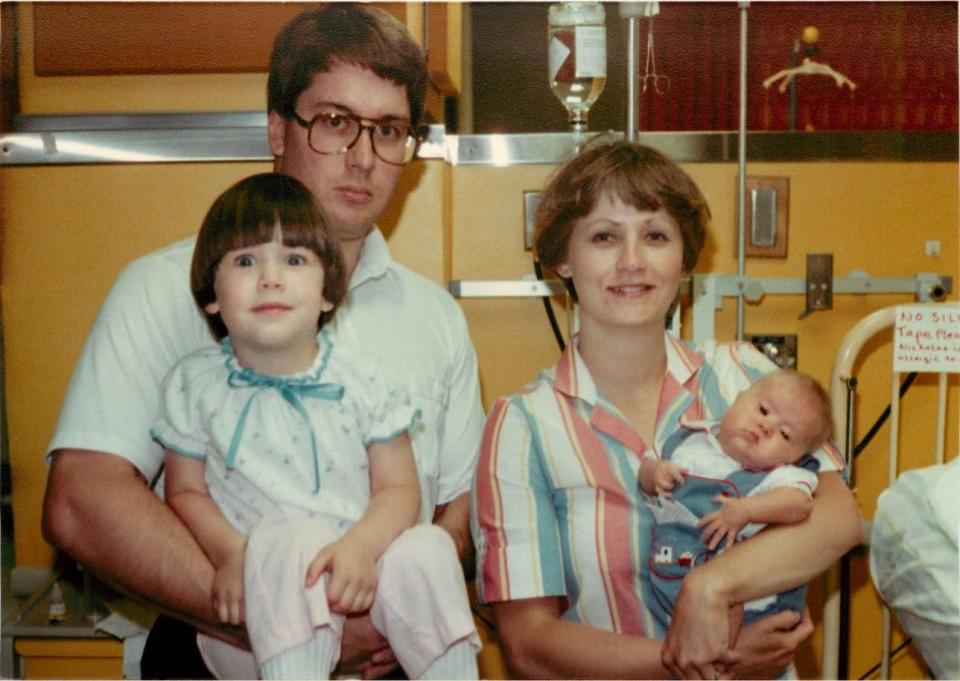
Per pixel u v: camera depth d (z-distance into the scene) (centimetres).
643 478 115
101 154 157
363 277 130
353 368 118
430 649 107
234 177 157
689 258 120
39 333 159
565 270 122
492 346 168
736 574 106
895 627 169
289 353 114
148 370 120
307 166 123
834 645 160
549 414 119
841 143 166
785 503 111
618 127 171
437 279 160
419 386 129
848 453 153
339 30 121
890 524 149
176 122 156
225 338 119
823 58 175
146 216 158
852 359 153
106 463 115
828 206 167
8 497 159
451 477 135
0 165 157
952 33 172
